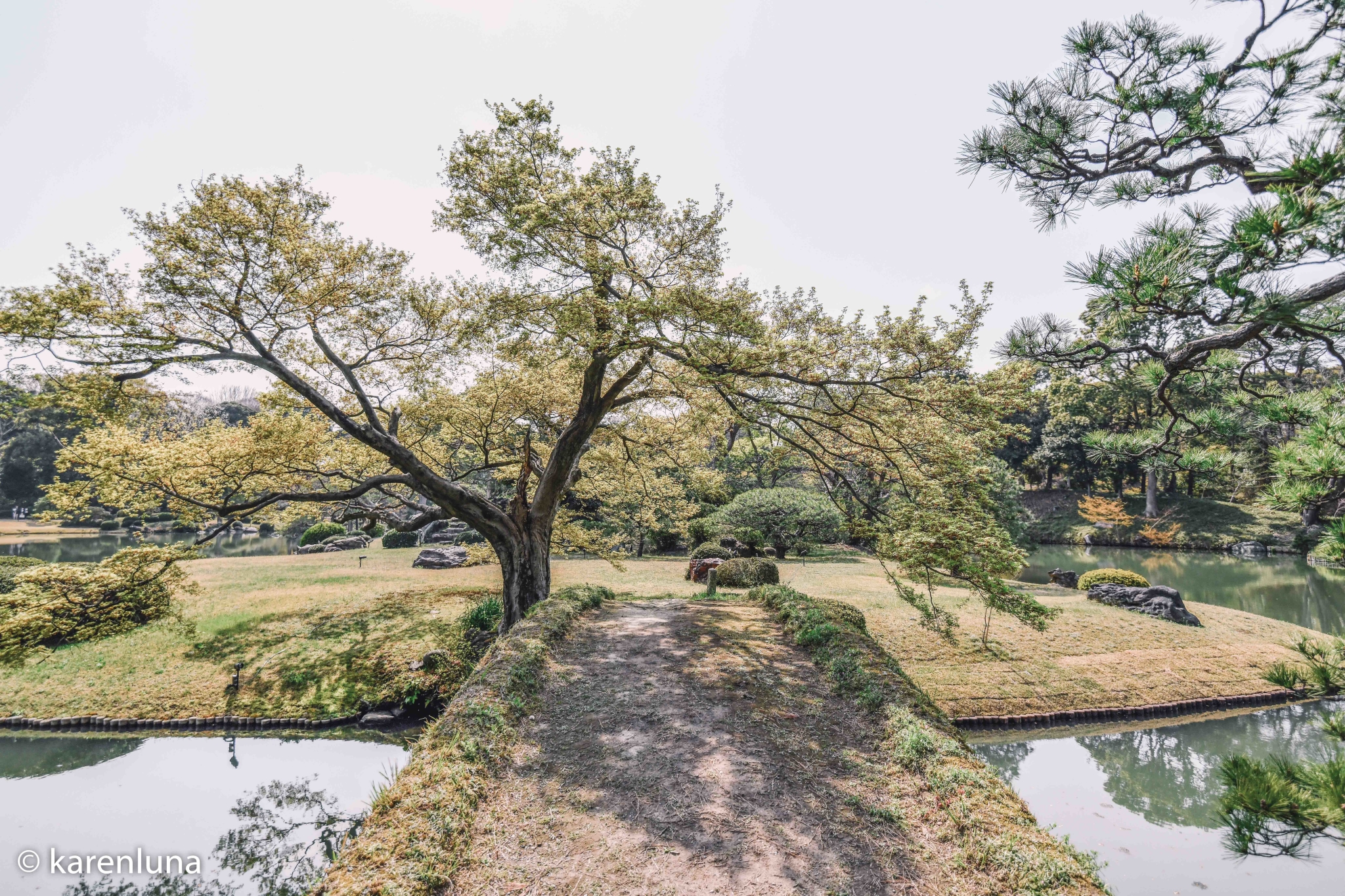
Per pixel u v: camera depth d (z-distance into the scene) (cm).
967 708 1305
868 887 521
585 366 1220
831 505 2848
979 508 1067
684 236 1385
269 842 914
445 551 2562
